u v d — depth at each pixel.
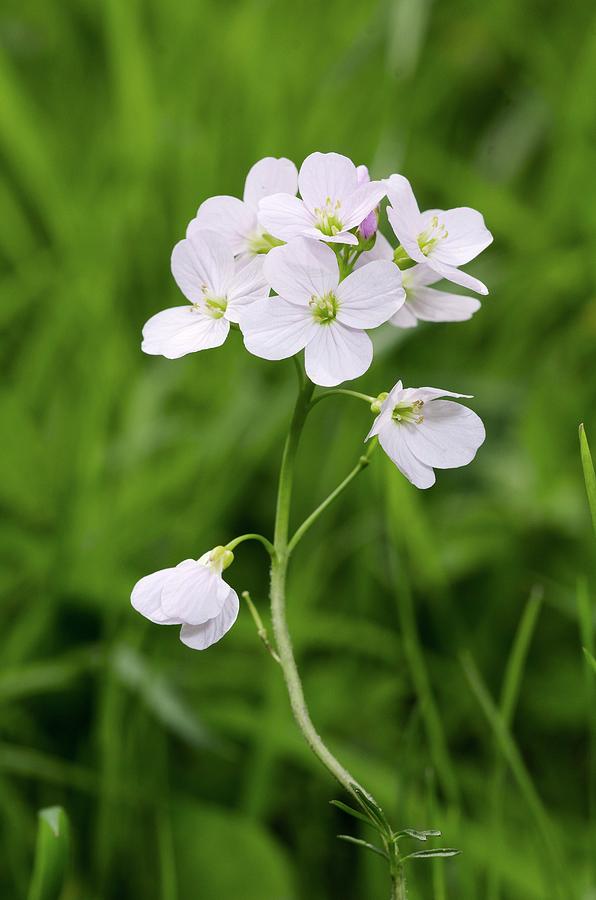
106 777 0.40
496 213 0.57
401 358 0.54
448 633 0.43
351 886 0.41
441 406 0.33
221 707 0.41
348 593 0.45
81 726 0.42
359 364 0.33
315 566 0.43
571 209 0.56
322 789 0.41
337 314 0.33
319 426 0.48
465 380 0.50
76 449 0.43
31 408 0.50
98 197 0.53
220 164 0.54
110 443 0.48
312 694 0.42
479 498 0.46
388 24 0.57
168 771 0.42
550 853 0.37
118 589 0.42
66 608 0.42
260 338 0.33
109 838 0.40
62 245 0.53
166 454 0.49
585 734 0.42
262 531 0.46
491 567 0.45
